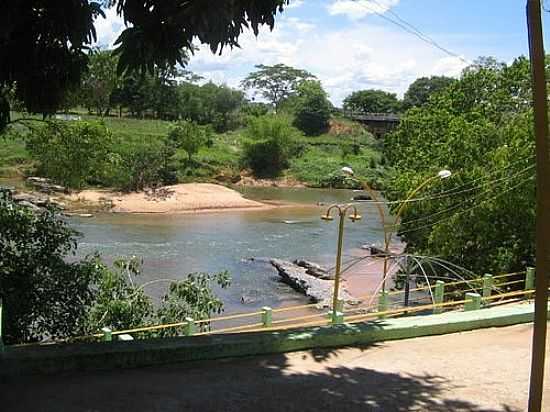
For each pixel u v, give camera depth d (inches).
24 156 2001.7
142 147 2263.8
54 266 430.3
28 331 421.4
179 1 240.4
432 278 702.5
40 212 469.7
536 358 175.2
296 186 2645.2
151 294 858.1
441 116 1003.3
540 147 166.7
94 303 474.3
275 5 247.8
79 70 274.2
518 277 739.4
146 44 246.7
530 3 164.7
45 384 266.4
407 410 249.6
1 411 235.1
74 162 739.4
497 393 271.0
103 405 244.1
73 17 249.8
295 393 264.4
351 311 590.6
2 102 278.2
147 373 286.2
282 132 2785.4
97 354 287.7
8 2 228.1
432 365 309.4
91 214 1640.0
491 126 902.4
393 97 4800.7
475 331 374.9
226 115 3474.4
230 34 247.0
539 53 165.2
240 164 2719.0
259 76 4532.5
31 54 260.2
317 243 1409.9
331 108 3735.2
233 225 1619.1
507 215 754.8
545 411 244.5
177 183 2233.0
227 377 283.0
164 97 3132.4
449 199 814.5
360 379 285.4
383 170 2822.3
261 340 319.0
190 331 400.8
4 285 413.1
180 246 1288.1
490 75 1077.1
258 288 995.9
